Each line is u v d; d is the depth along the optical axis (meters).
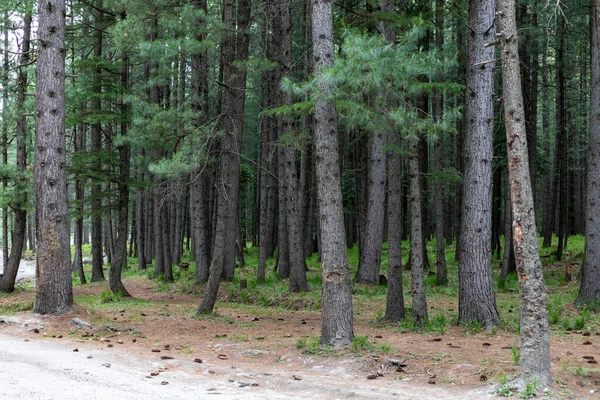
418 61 9.08
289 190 19.09
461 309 11.79
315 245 35.12
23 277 32.84
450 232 35.16
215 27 14.86
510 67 7.08
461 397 6.70
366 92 9.30
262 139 26.64
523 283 6.89
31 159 23.69
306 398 6.77
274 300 17.98
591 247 14.08
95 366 8.53
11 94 20.98
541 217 39.28
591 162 14.29
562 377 7.02
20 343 10.70
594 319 12.45
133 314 15.20
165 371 8.38
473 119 11.73
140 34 15.04
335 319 9.61
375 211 19.91
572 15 20.27
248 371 8.39
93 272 26.70
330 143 9.80
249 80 29.38
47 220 13.49
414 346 9.70
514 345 8.73
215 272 15.33
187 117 15.20
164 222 24.97
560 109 25.36
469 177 11.78
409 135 9.74
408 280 21.55
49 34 13.65
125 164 19.19
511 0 7.14
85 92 17.64
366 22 12.52
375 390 7.09
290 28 19.38
